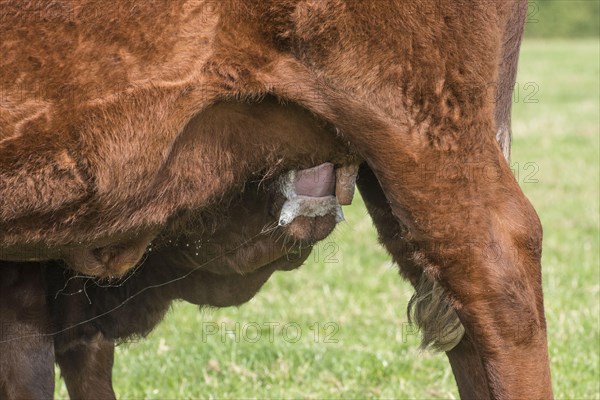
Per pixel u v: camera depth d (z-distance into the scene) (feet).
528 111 148.25
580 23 330.13
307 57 27.86
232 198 31.01
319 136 29.63
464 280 29.40
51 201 27.37
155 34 26.94
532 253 29.71
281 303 56.90
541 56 252.21
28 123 26.58
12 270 31.89
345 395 44.45
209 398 44.11
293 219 31.50
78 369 38.19
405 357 48.34
